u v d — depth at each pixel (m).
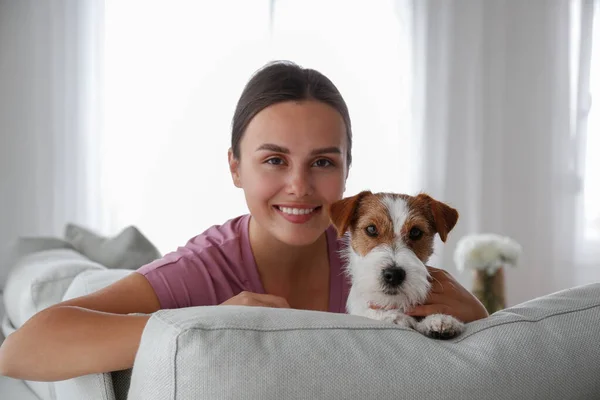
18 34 3.27
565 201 4.15
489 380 0.82
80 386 0.99
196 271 1.21
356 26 3.81
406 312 1.08
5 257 2.69
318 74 1.26
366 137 3.86
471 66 3.96
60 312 0.93
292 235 1.21
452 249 3.95
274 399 0.74
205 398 0.73
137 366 0.80
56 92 3.34
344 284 1.40
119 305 1.09
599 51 4.20
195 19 3.58
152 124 3.53
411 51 3.88
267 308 0.87
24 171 3.30
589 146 4.21
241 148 1.25
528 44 4.10
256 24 3.66
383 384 0.78
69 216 3.38
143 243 2.03
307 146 1.17
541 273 4.14
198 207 3.60
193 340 0.75
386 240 1.15
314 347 0.79
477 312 1.12
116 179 3.49
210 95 3.60
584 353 0.90
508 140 4.11
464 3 3.95
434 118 3.93
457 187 3.98
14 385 1.63
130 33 3.49
